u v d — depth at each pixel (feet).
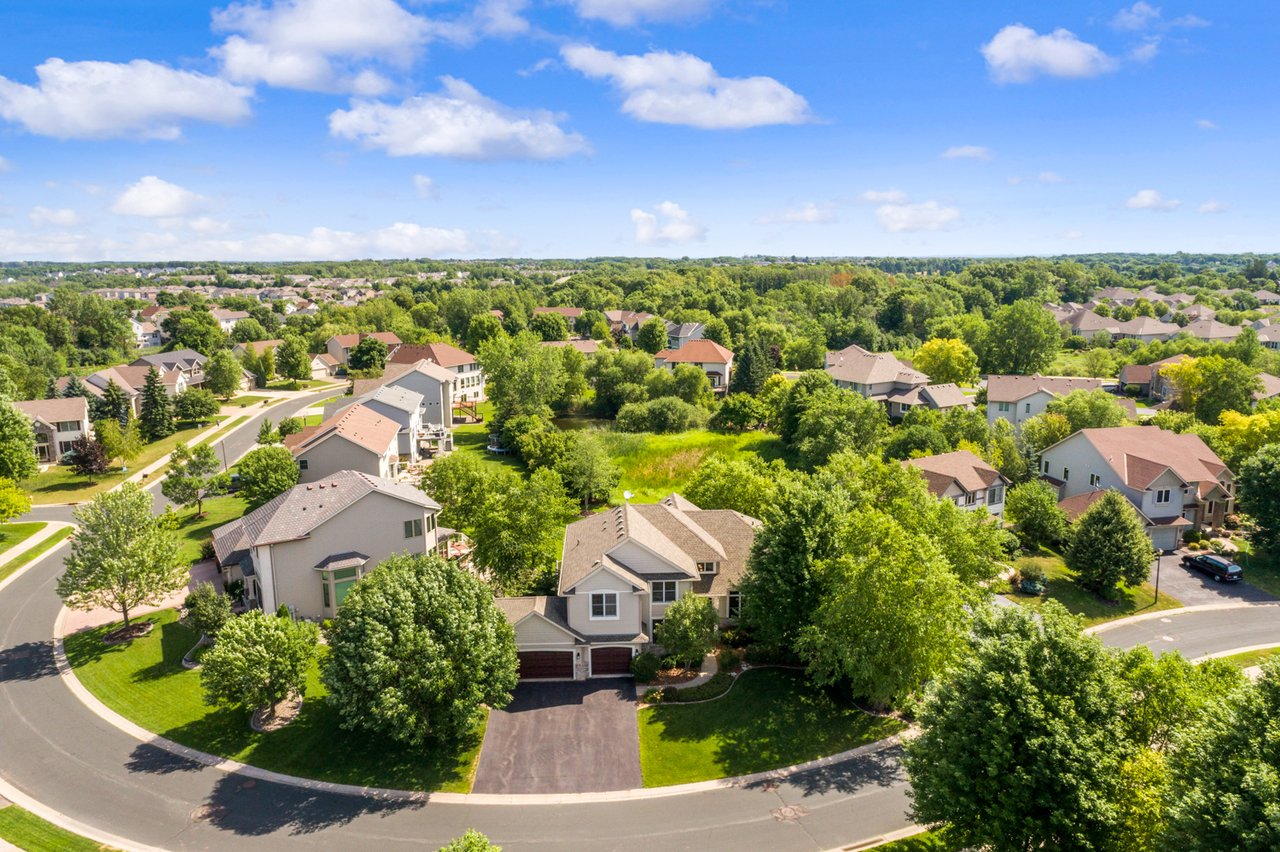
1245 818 63.77
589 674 135.33
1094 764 77.00
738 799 104.94
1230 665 96.43
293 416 355.36
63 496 237.86
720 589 148.66
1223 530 216.33
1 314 500.33
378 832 96.37
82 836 93.45
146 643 139.95
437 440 294.25
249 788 103.96
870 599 120.57
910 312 596.70
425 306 643.45
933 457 224.53
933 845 95.61
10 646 139.95
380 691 106.22
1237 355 370.94
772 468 229.45
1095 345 511.40
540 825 98.73
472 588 120.16
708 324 501.97
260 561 144.87
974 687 87.10
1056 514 198.90
